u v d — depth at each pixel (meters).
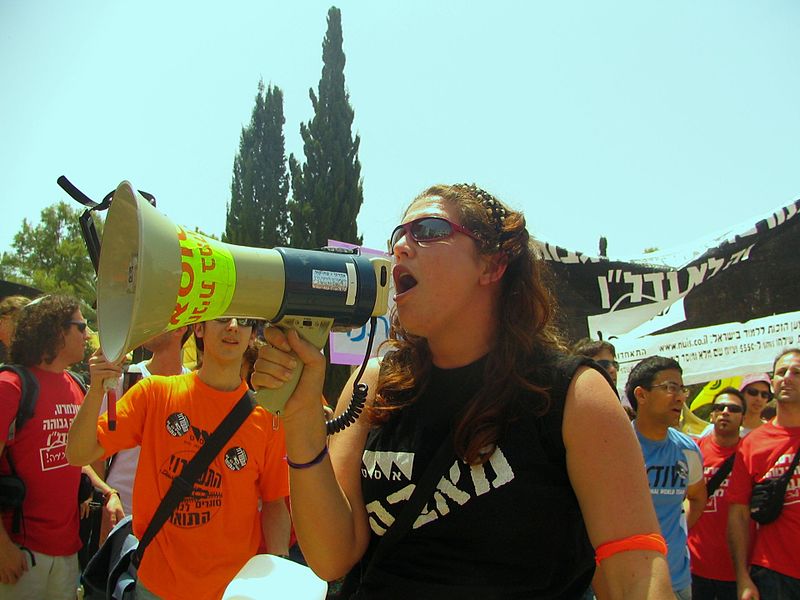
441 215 1.49
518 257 1.56
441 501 1.38
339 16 20.11
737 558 4.00
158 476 2.71
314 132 19.22
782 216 5.61
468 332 1.51
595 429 1.31
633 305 5.74
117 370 2.64
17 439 3.21
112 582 2.76
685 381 5.62
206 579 2.62
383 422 1.55
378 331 5.29
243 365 3.69
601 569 1.29
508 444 1.36
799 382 3.92
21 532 3.17
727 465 4.71
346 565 1.50
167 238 1.22
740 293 5.66
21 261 31.33
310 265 1.45
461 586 1.33
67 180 1.61
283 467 2.91
